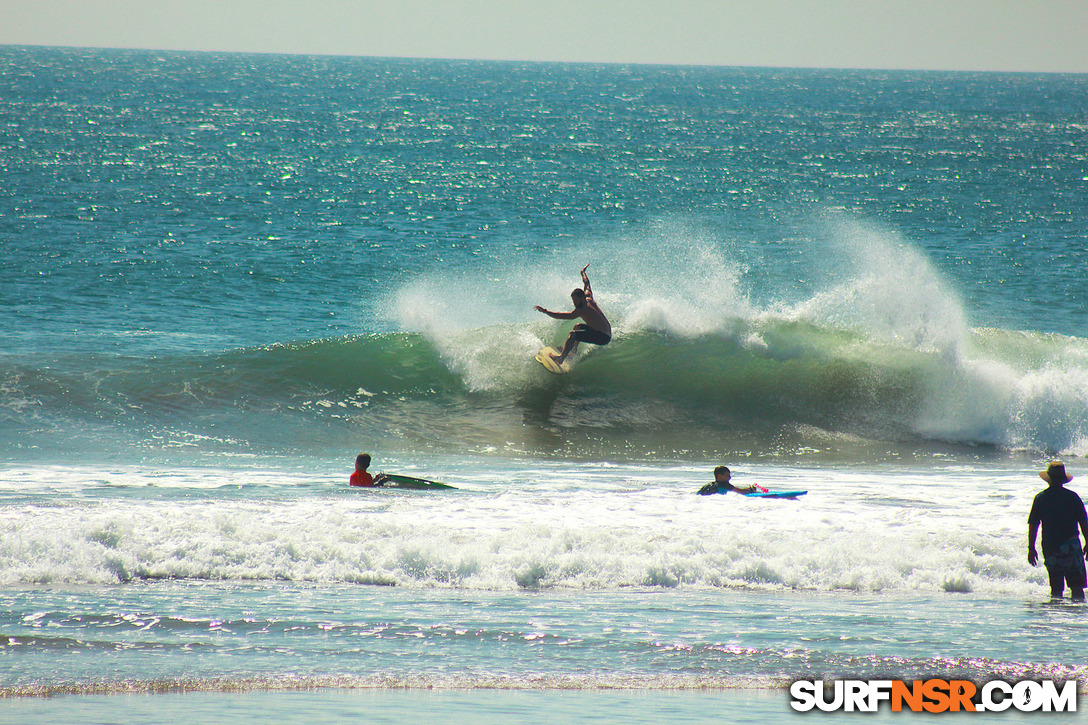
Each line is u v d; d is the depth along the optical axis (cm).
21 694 2141
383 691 2222
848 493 4656
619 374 6788
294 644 2523
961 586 3228
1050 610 2977
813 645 2583
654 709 2127
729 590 3153
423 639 2583
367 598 2952
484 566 3219
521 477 5003
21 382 6194
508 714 2078
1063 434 6347
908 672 2403
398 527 3503
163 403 6134
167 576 3123
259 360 6781
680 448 6050
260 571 3172
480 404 6506
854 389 6650
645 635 2642
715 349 6975
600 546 3378
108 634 2564
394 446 5800
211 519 3462
